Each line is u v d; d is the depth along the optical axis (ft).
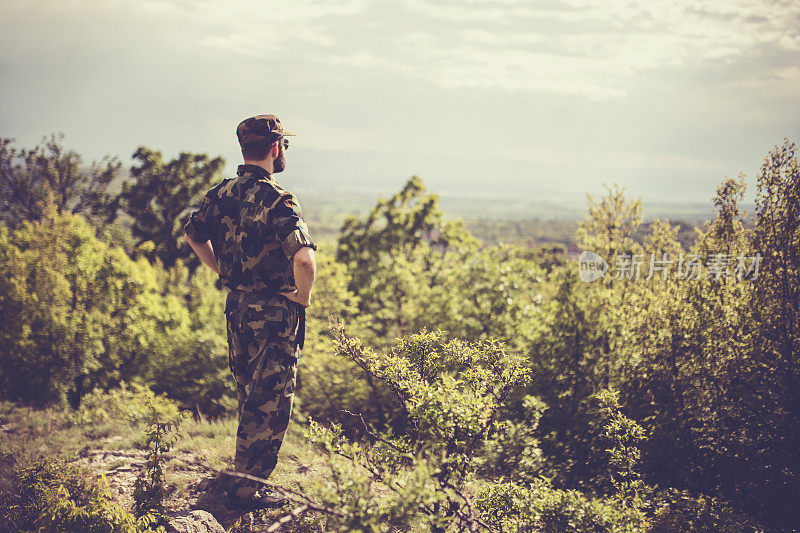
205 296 72.84
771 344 19.38
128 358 45.47
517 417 18.89
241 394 10.10
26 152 106.42
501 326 32.91
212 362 45.37
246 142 9.54
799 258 18.78
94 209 116.67
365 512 7.20
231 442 15.20
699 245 22.03
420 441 9.48
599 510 10.82
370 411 31.99
